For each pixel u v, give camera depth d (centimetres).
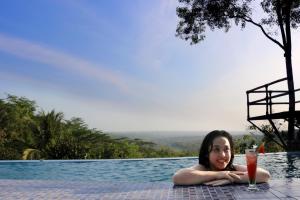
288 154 1191
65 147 1420
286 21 1750
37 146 1650
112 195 327
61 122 1775
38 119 1847
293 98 1630
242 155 1189
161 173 858
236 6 1859
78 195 335
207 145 374
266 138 1662
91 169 916
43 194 346
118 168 935
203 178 354
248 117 1677
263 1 1798
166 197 308
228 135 378
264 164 951
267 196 293
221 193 312
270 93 1515
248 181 351
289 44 1739
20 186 400
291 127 1552
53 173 858
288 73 1708
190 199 296
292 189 319
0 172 874
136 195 323
